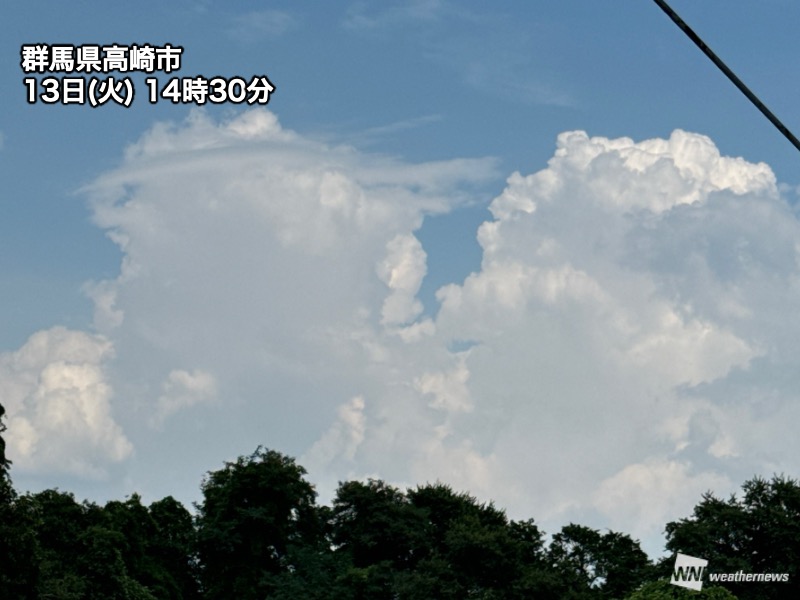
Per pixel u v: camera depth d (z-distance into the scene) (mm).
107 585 91062
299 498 114375
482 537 108562
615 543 121750
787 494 102875
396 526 112625
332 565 109375
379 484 118438
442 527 118875
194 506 118750
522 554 114062
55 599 74562
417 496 120250
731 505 105625
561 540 122562
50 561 84438
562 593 109812
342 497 117125
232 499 112812
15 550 59562
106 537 92062
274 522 112125
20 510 60625
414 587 104500
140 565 108875
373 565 107875
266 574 108375
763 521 102125
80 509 95500
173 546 119562
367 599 105688
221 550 110688
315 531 117250
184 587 120562
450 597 104500
